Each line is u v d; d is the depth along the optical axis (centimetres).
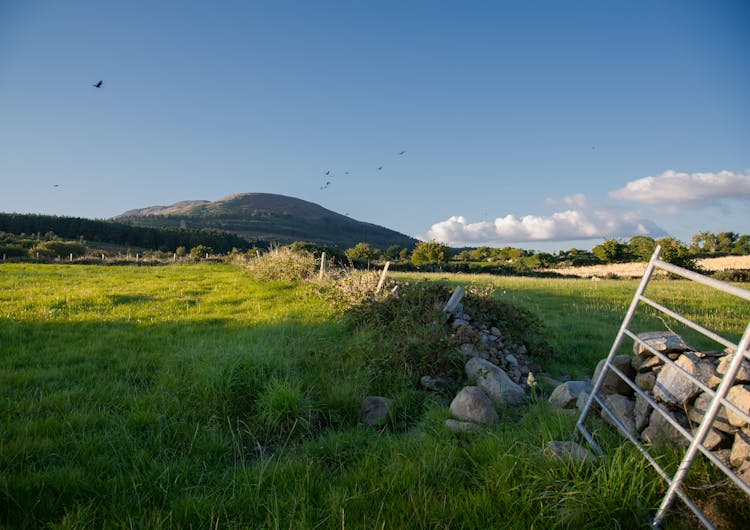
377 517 320
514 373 694
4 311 1091
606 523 311
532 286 1997
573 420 480
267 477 390
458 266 4894
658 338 461
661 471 333
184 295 1477
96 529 321
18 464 399
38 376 634
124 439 453
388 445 450
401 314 890
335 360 720
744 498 305
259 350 684
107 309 1182
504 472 366
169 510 347
